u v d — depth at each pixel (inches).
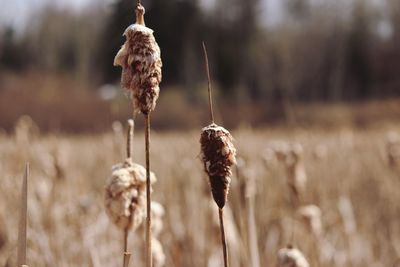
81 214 184.9
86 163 301.6
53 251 157.8
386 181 267.4
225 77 1840.6
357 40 1828.2
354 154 341.1
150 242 70.7
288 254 94.7
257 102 1706.4
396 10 1777.8
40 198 174.1
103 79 1691.7
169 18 1469.0
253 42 1868.8
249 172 129.6
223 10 1825.8
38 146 248.4
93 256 149.9
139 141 503.8
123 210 77.0
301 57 1856.5
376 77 1800.0
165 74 1605.6
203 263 163.9
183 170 248.7
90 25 2060.8
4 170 237.6
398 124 892.0
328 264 174.9
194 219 182.2
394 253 199.0
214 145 66.7
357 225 223.9
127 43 65.2
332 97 1764.3
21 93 1440.7
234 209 141.9
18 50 2058.3
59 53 2073.1
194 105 1524.4
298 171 146.5
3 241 170.6
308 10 1898.4
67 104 1310.3
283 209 186.4
